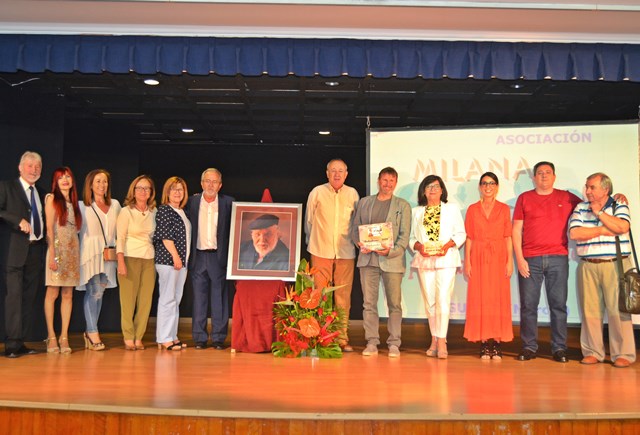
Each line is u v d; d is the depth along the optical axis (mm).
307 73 5988
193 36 6012
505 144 5664
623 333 4836
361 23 5844
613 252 4926
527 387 3779
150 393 3465
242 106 8242
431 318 5293
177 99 7926
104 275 5539
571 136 5570
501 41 6023
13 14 5754
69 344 6043
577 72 5965
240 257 5492
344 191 5617
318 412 3029
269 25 5922
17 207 5031
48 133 7199
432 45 6020
